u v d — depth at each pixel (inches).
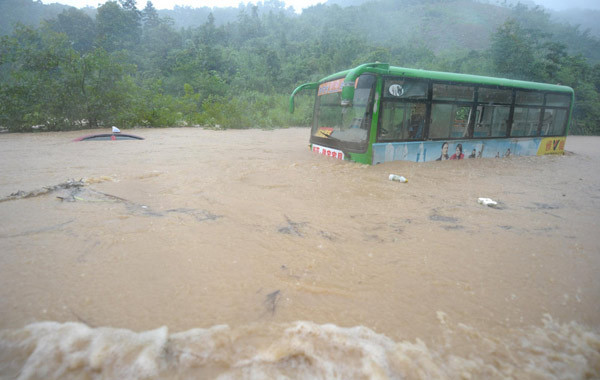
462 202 223.5
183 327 94.9
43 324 93.3
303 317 101.2
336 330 95.9
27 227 155.0
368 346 90.4
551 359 90.3
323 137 369.7
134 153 362.3
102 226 158.6
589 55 3710.6
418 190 248.4
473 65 1288.1
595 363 89.4
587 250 153.5
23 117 581.6
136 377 78.7
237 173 273.6
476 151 382.6
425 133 342.3
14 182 231.8
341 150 339.9
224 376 79.8
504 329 100.7
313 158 350.0
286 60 1844.2
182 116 800.9
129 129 658.2
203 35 2549.2
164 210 183.6
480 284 123.1
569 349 94.0
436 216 193.9
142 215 174.6
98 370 80.0
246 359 84.6
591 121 1037.8
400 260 138.4
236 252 138.9
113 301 104.9
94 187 221.6
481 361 88.4
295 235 158.7
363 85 315.6
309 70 1617.9
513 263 139.4
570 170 352.8
